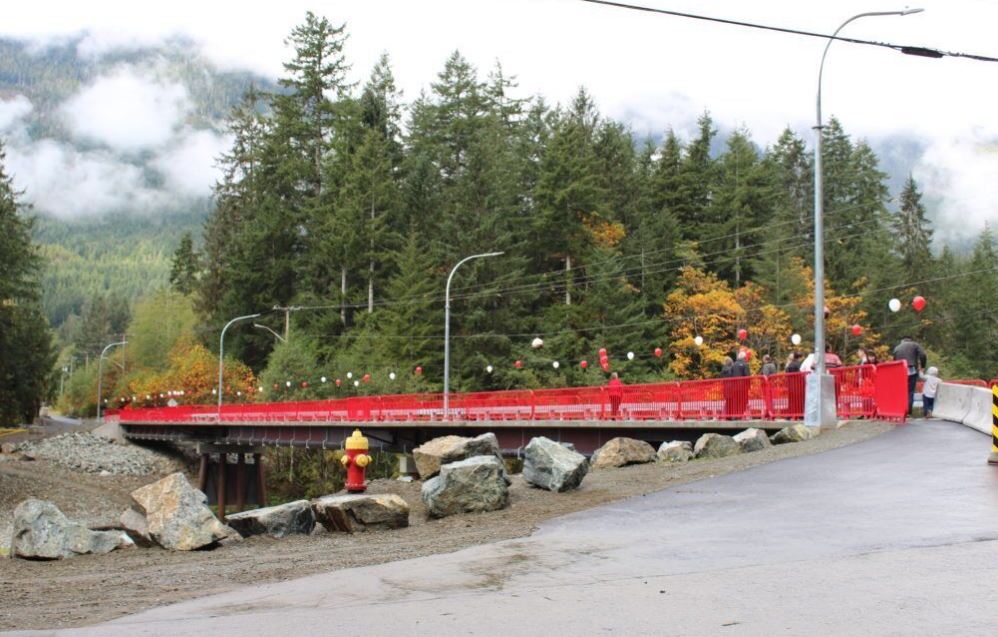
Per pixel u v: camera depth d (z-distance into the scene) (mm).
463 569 10234
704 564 9820
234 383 92062
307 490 76500
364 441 19438
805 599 8078
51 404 187250
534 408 36406
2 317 77812
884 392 24422
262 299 96688
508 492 17484
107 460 74812
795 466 17344
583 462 18469
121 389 121875
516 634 7332
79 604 9484
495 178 82312
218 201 113312
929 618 7328
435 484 17000
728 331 76000
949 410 24828
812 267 85688
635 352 76312
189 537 14656
